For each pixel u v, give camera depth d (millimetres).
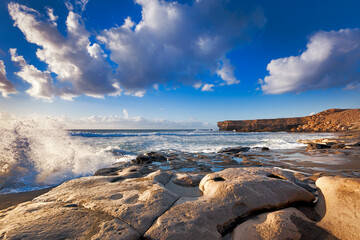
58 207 2164
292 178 3162
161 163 6992
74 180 3152
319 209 2303
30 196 3777
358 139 15703
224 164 6656
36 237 1597
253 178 2773
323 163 6664
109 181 3209
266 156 8492
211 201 2271
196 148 12133
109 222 1851
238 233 1917
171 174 3975
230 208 2174
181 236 1707
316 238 1771
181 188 3178
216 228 1918
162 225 1812
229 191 2422
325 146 11773
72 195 2525
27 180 4684
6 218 1905
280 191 2523
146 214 2014
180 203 2283
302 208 2430
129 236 1689
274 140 19016
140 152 10188
